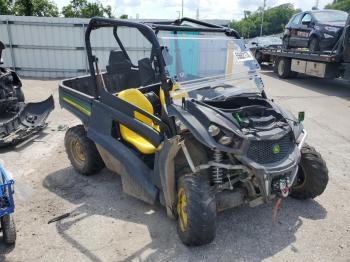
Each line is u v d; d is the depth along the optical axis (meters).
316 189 3.76
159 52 3.50
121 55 5.52
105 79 5.31
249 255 3.18
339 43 10.36
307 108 8.41
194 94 3.56
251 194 3.26
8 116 6.62
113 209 3.93
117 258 3.16
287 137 3.29
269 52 14.91
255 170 3.04
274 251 3.23
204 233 3.02
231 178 3.33
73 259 3.15
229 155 3.15
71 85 5.21
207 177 3.30
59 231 3.55
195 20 4.56
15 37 12.88
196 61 3.77
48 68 13.21
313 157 3.76
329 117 7.63
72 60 13.16
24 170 4.93
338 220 3.69
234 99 3.54
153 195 3.59
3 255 3.20
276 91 10.64
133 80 5.63
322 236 3.44
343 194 4.22
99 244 3.35
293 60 12.85
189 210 3.02
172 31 3.79
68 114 7.73
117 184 4.52
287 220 3.68
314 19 12.14
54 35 12.88
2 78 6.76
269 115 3.44
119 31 12.84
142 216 3.78
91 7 21.97
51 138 6.21
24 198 4.17
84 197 4.20
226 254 3.19
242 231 3.50
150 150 3.78
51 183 4.55
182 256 3.16
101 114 4.24
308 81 12.90
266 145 3.13
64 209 3.94
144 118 3.96
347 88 11.37
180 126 3.32
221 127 3.07
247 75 4.00
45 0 21.11
